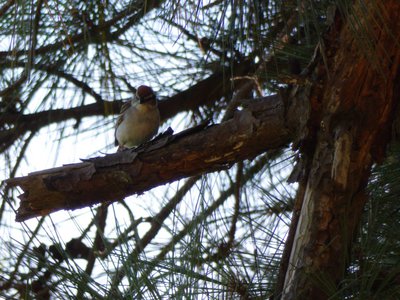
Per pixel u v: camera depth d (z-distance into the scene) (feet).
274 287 15.72
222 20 16.11
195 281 13.66
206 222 15.40
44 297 13.12
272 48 17.97
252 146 17.12
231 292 14.23
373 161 16.33
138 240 14.21
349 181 15.78
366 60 15.89
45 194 16.89
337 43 16.19
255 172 23.44
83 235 14.30
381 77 15.93
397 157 17.71
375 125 16.02
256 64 22.47
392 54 15.83
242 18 15.80
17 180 16.89
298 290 15.24
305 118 16.29
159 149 17.24
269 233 16.60
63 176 16.89
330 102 16.14
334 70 16.19
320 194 15.87
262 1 17.24
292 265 15.29
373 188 17.01
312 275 15.25
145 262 13.80
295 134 16.74
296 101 16.56
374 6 14.97
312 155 16.74
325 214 15.71
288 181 17.24
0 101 25.02
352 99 16.05
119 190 17.24
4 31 20.25
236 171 23.57
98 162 17.11
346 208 15.72
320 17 19.24
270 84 21.84
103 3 21.39
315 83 16.22
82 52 23.00
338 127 15.98
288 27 18.22
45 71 23.13
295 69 17.03
